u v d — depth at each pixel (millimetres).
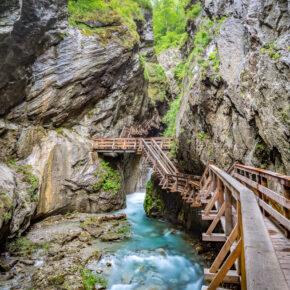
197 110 12023
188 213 14156
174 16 39969
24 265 8570
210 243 11359
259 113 7375
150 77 30797
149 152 16016
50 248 9938
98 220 13844
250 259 1504
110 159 18922
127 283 8094
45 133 15578
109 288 7754
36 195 12805
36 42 13828
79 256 9445
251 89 8008
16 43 12297
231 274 3578
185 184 12047
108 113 19406
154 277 8555
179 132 14273
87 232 11906
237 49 9555
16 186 11797
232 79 9273
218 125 10508
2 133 13297
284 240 3418
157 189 16625
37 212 13094
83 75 16812
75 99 16906
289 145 6148
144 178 24906
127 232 12844
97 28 18453
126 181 22422
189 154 13828
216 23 12508
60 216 14453
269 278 1325
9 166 12953
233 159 9609
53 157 14906
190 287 8023
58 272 8031
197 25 16078
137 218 15828
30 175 13266
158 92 30359
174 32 38719
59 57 15789
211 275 3627
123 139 17438
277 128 6512
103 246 10781
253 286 1290
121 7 23141
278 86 6523
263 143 7707
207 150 11664
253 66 7961
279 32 7277
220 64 10328
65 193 14984
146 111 26141
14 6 11398
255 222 2008
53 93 15625
